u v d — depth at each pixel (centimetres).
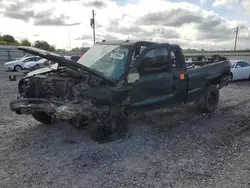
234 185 277
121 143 402
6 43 5734
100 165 328
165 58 466
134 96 411
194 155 360
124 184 281
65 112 345
